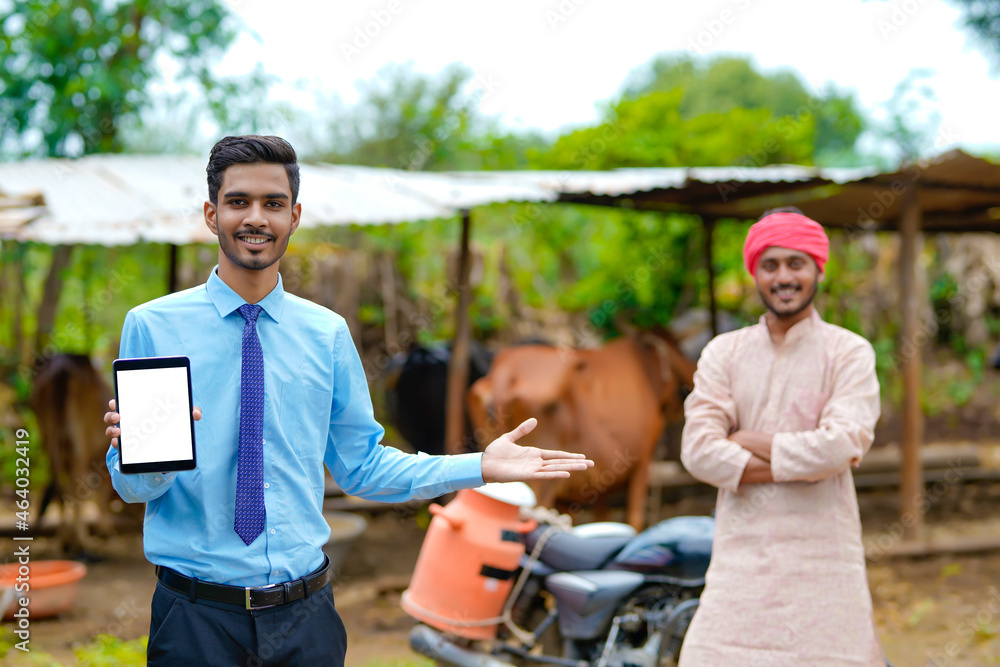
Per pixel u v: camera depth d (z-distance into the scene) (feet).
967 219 28.73
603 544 13.12
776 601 9.29
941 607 18.78
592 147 31.91
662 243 30.55
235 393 7.02
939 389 36.78
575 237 33.94
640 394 21.53
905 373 22.53
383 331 29.81
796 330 9.86
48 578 17.99
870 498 28.96
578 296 31.37
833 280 32.60
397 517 27.37
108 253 32.04
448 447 22.04
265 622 6.83
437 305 30.50
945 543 22.56
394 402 25.53
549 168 32.65
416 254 30.96
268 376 7.09
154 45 31.99
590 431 20.63
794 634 9.20
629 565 12.84
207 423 6.93
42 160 24.39
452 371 22.11
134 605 18.97
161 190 21.90
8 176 22.68
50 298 28.27
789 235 9.67
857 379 9.53
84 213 20.08
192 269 30.58
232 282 7.12
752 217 27.27
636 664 12.21
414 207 21.48
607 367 21.45
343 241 35.91
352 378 7.66
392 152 44.32
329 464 7.97
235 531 6.84
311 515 7.22
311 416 7.27
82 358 22.18
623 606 12.67
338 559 20.44
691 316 29.73
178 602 6.79
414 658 15.93
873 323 33.47
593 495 21.27
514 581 13.51
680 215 28.84
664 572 12.73
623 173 25.61
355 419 7.70
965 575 20.80
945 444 34.27
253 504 6.84
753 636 9.33
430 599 13.23
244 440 6.86
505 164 34.58
